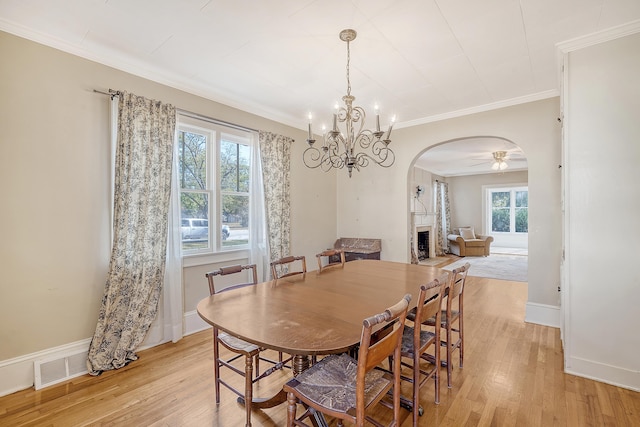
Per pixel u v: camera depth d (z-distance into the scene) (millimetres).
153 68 2768
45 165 2250
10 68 2102
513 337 2963
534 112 3379
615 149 2166
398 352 1409
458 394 2051
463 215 10164
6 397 2031
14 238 2121
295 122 4320
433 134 4090
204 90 3229
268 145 3836
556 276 3234
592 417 1811
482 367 2400
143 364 2484
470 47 2428
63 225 2330
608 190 2186
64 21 2088
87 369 2363
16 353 2119
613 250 2168
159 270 2773
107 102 2566
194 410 1911
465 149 6199
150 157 2711
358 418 1182
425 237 8438
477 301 4145
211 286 2076
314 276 2529
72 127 2377
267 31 2217
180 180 3092
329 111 3928
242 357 2590
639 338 2084
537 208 3350
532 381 2199
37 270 2215
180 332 2965
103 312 2438
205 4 1923
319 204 4734
